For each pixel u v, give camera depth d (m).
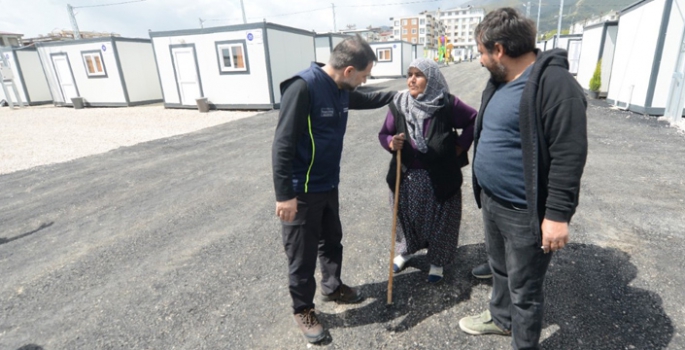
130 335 2.10
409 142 2.21
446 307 2.20
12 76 16.33
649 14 7.97
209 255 2.98
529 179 1.39
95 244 3.29
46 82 18.33
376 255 2.82
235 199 4.23
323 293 2.29
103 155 6.84
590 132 6.57
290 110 1.69
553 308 2.10
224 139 7.82
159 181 5.06
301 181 1.85
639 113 8.31
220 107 12.85
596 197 3.69
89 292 2.55
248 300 2.37
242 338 2.04
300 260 1.93
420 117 2.13
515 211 1.52
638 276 2.36
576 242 2.82
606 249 2.70
